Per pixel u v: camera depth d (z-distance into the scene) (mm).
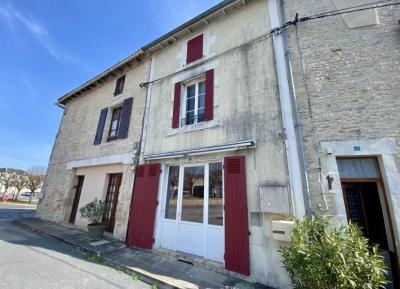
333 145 3744
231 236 4133
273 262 3639
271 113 4426
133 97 7734
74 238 6359
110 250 5324
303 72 4348
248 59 5145
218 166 4988
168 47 7242
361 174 3646
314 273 2670
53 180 9977
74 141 9680
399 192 3262
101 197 7508
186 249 4898
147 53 7758
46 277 3635
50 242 6121
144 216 5691
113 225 7004
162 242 5320
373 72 3961
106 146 7871
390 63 3938
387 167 3414
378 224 3656
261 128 4465
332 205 3482
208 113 5387
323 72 4227
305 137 3973
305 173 3758
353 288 2504
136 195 6078
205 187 5008
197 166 5336
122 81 8633
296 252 2889
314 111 4043
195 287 3502
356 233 2850
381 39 4129
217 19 6176
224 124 5035
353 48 4215
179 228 5164
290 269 3025
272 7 5160
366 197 3783
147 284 3758
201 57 6121
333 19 4523
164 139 6109
